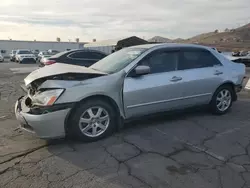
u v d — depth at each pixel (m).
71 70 3.73
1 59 28.91
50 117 3.29
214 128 4.31
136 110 3.98
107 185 2.61
